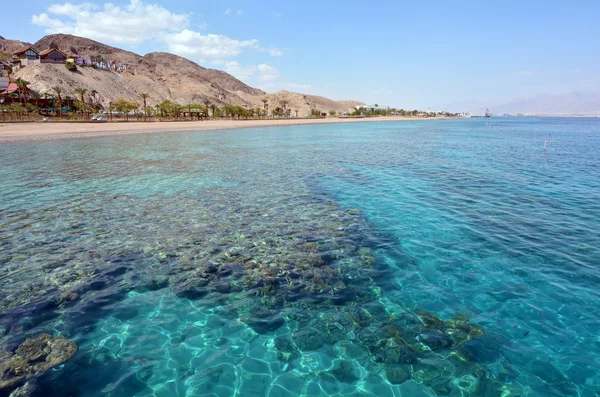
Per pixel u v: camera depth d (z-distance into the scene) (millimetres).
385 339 6035
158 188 17453
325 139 53188
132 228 11555
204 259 9258
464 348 5770
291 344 5930
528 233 10977
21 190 16828
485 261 9039
